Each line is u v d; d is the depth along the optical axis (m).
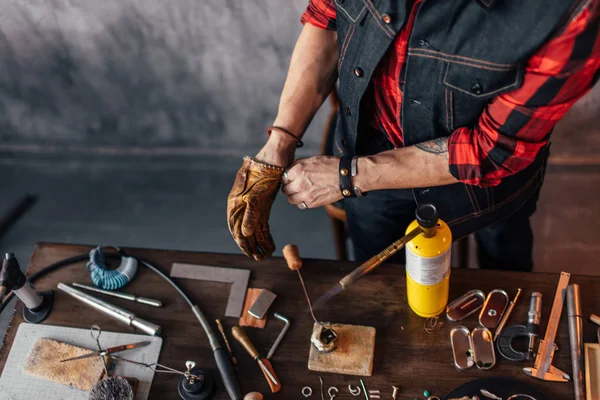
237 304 1.44
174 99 2.79
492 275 1.44
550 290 1.40
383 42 1.33
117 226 2.83
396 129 1.55
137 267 1.52
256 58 2.56
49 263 1.55
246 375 1.33
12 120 2.98
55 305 1.46
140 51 2.60
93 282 1.50
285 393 1.30
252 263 1.52
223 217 2.82
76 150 3.07
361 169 1.43
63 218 2.88
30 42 2.62
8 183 3.03
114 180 2.99
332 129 2.02
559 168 2.69
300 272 1.49
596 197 2.62
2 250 2.78
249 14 2.40
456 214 1.61
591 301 1.38
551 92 1.16
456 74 1.25
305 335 1.38
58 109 2.91
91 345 1.39
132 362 1.35
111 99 2.83
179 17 2.45
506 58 1.16
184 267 1.51
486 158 1.32
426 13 1.22
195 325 1.42
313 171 1.46
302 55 1.57
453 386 1.28
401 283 1.45
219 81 2.68
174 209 2.87
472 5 1.16
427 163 1.40
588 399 1.23
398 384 1.29
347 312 1.41
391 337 1.36
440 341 1.35
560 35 1.08
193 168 2.99
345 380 1.31
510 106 1.22
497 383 1.27
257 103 2.76
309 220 2.77
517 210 1.73
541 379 1.27
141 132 2.96
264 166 1.48
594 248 2.51
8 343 1.41
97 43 2.59
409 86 1.36
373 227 1.88
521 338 1.33
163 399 1.30
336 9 1.40
